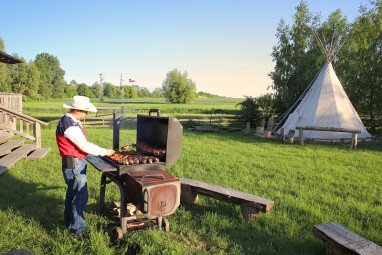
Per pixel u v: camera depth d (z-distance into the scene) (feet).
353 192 23.84
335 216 18.30
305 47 86.22
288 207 19.77
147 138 17.67
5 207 18.51
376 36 78.84
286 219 17.57
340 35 83.20
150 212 13.79
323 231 13.46
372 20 82.07
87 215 17.48
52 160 31.96
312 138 53.98
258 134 63.16
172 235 15.65
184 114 141.49
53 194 20.97
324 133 54.60
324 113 56.70
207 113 150.51
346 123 55.67
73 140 14.53
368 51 76.48
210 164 32.27
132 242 14.32
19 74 304.71
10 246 14.02
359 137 54.80
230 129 72.64
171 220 17.25
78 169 14.93
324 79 60.54
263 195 21.79
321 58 83.82
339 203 20.80
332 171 31.04
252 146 47.47
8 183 23.30
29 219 16.70
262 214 18.12
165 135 16.07
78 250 13.73
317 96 59.00
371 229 16.61
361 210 19.45
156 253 13.65
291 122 60.90
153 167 15.52
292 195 22.95
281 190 23.88
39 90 375.04
